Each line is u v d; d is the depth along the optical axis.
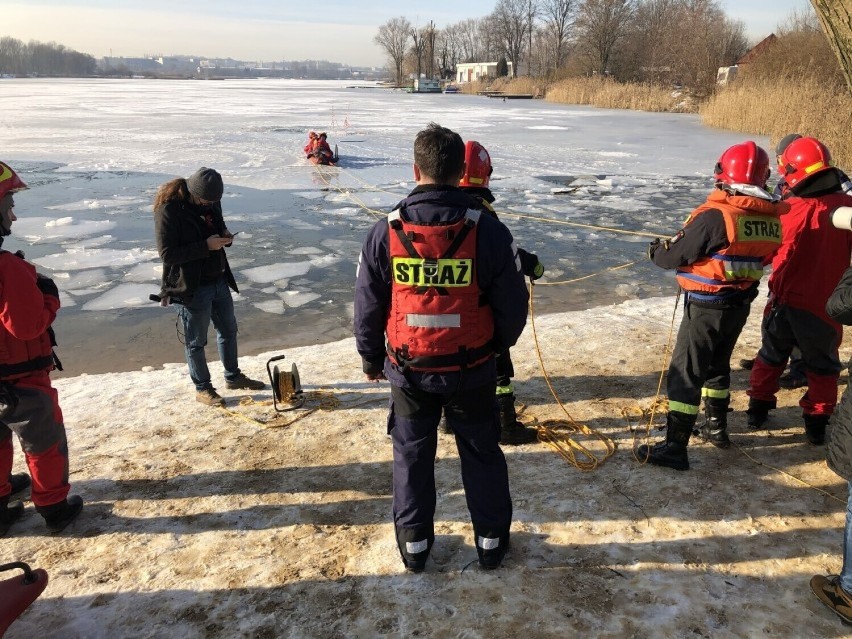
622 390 4.49
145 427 4.09
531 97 68.12
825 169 3.21
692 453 3.59
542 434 3.82
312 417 4.21
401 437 2.55
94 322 6.94
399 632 2.39
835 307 2.31
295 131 27.48
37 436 2.86
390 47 130.62
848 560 2.34
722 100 30.55
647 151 22.30
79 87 101.19
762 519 2.99
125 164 17.80
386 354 2.58
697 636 2.33
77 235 10.52
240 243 10.23
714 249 3.01
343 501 3.24
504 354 3.64
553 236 10.72
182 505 3.24
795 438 3.73
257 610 2.52
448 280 2.24
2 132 25.89
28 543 2.97
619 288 8.04
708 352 3.22
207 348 6.26
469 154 3.42
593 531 2.93
